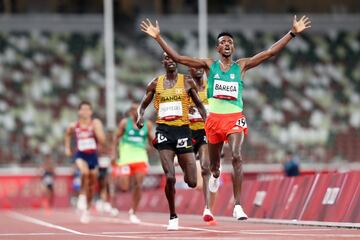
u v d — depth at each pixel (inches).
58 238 925.2
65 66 3988.7
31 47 4028.1
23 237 966.4
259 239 804.0
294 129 3863.2
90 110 1640.0
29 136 3649.1
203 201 1824.6
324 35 4288.9
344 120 3966.5
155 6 4288.9
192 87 1045.2
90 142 1633.9
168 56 1033.5
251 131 3801.7
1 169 3321.9
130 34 4180.6
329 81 4124.0
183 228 1107.3
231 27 4271.7
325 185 1210.6
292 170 2488.9
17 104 3794.3
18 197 3235.7
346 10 4375.0
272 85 4050.2
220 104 1034.7
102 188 2165.4
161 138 1031.0
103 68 4013.3
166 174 1029.2
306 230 997.2
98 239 881.5
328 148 3799.2
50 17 4116.6
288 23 4318.4
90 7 4220.0
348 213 1104.8
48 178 3058.6
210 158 1079.0
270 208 1398.9
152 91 1055.0
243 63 1044.5
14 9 4173.2
